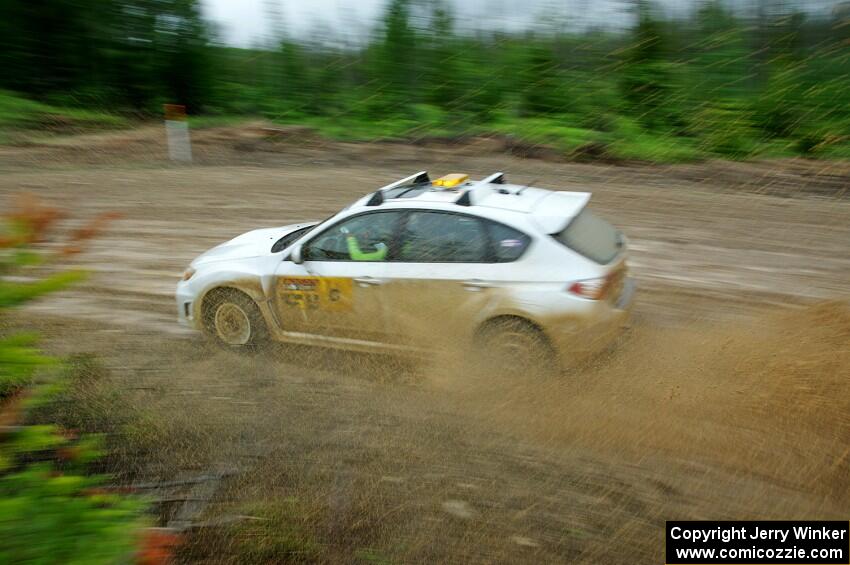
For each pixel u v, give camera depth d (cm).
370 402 517
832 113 1333
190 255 862
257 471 433
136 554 207
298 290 582
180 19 1752
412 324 554
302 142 1516
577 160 1335
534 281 515
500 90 1608
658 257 839
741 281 756
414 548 370
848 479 411
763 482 412
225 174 1295
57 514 205
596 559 358
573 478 422
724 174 1200
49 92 1734
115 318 673
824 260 810
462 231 542
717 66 1480
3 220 242
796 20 1485
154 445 455
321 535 380
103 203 1098
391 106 1659
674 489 409
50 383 280
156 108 1777
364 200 583
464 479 424
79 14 1680
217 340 625
